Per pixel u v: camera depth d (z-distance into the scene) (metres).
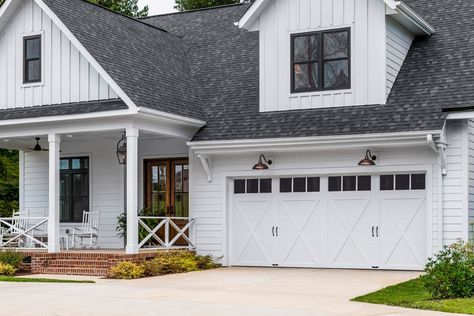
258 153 20.95
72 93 20.70
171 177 22.95
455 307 12.78
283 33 20.84
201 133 21.14
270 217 21.08
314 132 19.42
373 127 18.81
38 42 21.42
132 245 19.30
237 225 21.45
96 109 19.66
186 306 13.36
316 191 20.52
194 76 23.69
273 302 13.77
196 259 20.75
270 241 21.03
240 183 21.50
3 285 16.75
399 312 12.48
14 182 35.81
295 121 20.12
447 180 18.64
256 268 20.66
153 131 20.09
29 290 15.80
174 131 20.84
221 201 21.47
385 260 19.58
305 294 14.90
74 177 24.33
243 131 20.52
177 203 22.80
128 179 19.52
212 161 21.61
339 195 20.22
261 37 21.19
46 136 21.59
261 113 21.06
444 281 13.99
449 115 18.36
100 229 23.61
